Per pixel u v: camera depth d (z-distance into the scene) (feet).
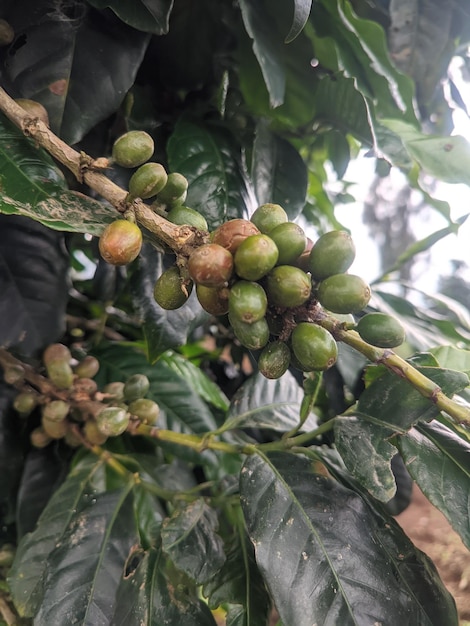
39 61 0.66
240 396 0.82
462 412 0.50
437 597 0.61
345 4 0.82
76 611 0.65
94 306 1.06
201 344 1.32
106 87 0.68
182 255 0.49
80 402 0.72
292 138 1.00
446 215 0.94
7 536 0.93
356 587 0.56
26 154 0.57
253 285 0.46
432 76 1.07
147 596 0.66
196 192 0.73
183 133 0.77
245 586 0.67
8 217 0.70
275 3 0.76
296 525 0.59
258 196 0.77
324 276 0.50
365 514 0.62
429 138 0.92
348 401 0.82
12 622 0.80
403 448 0.59
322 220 1.36
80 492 0.79
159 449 0.95
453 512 0.55
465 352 0.75
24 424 0.82
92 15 0.69
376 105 0.99
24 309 0.68
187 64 0.86
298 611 0.54
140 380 0.74
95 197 0.76
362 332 0.50
